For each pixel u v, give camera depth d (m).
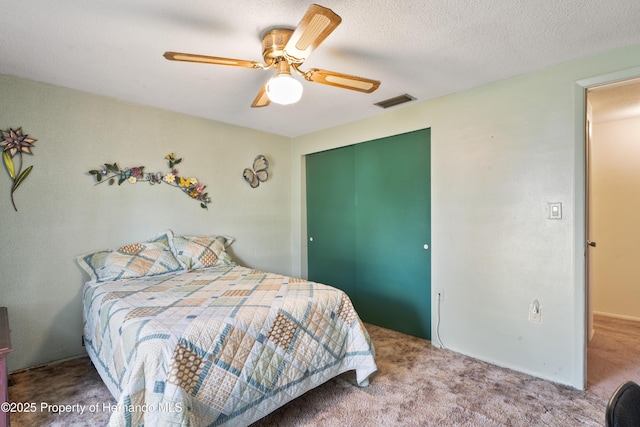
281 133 3.87
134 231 2.79
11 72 2.17
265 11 1.50
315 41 1.37
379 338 2.85
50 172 2.38
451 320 2.57
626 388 0.75
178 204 3.06
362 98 2.68
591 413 1.74
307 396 1.91
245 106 2.88
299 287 2.16
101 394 1.95
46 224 2.36
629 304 3.28
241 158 3.55
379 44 1.82
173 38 1.74
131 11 1.50
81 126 2.51
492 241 2.34
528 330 2.18
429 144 2.77
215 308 1.71
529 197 2.18
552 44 1.82
